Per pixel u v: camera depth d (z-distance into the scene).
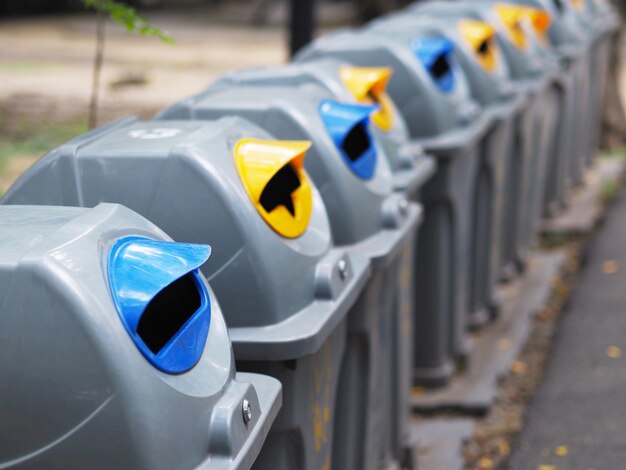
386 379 4.96
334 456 4.54
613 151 13.93
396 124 5.44
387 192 4.66
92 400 2.42
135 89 14.41
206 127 3.71
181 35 22.12
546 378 6.96
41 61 17.23
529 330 7.88
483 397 6.59
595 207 11.18
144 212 3.46
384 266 4.31
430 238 6.44
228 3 29.36
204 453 2.62
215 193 3.43
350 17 24.97
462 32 7.10
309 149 4.27
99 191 3.49
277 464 3.64
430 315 6.61
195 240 3.45
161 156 3.46
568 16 10.49
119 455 2.43
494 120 6.94
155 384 2.49
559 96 10.29
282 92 4.45
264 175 3.51
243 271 3.44
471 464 5.93
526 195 8.95
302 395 3.63
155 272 2.62
